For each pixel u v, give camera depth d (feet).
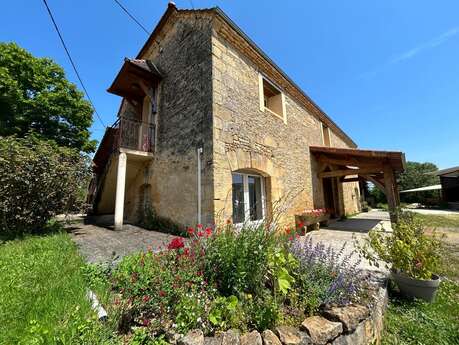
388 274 9.53
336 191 34.65
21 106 30.76
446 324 6.42
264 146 18.39
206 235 7.26
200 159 14.55
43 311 4.82
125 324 4.90
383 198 74.95
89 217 26.94
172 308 5.06
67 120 35.40
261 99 19.04
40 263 7.86
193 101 15.98
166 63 20.29
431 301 7.63
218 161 13.89
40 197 14.46
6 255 8.85
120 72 20.10
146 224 18.86
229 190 14.40
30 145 15.20
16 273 6.82
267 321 4.88
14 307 4.81
